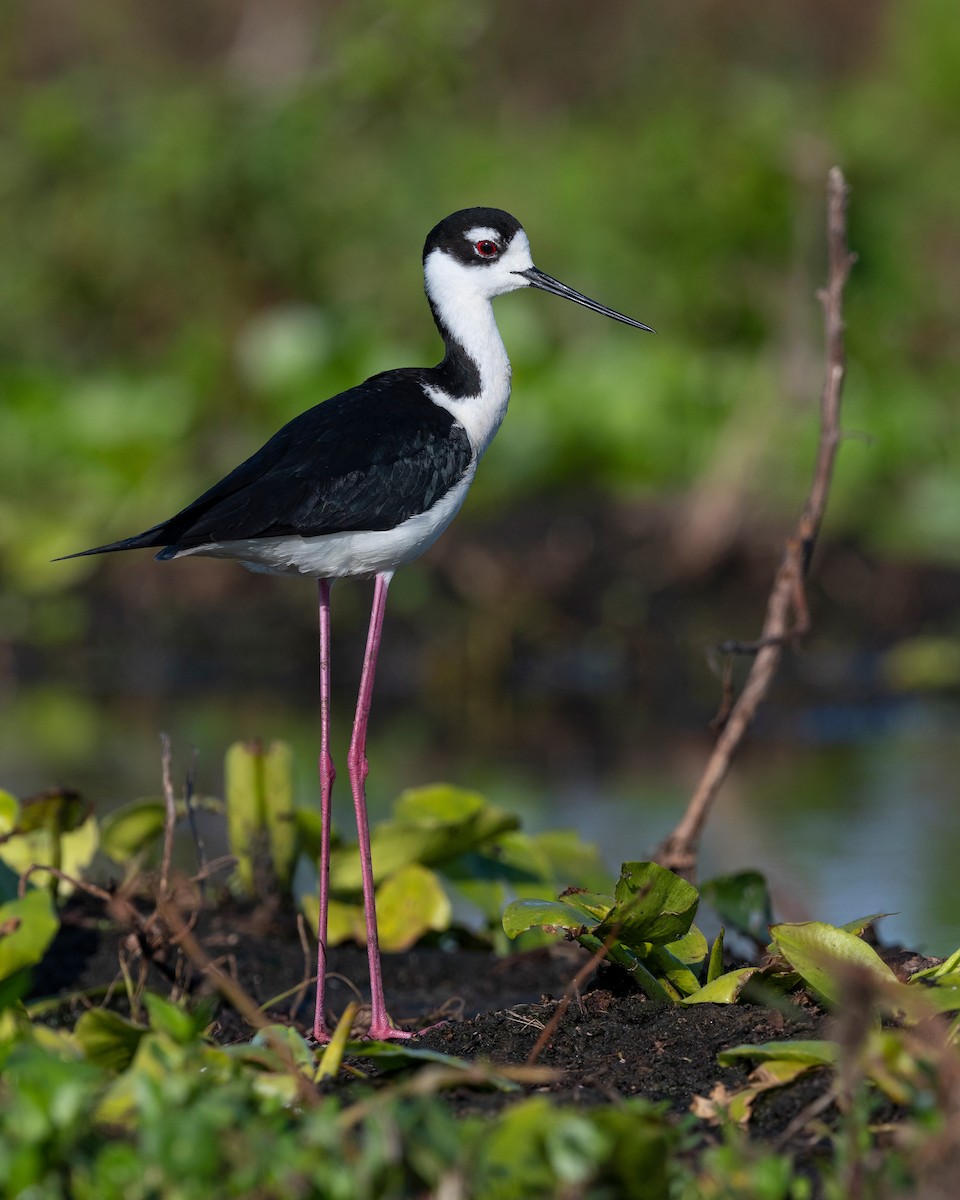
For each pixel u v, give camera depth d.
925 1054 4.49
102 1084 4.36
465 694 13.75
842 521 14.87
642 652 14.14
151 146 16.95
